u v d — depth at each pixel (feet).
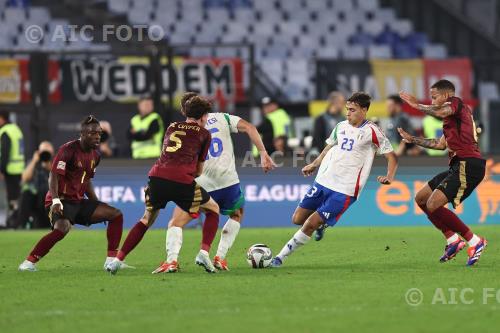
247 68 188.24
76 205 98.07
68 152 96.07
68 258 112.57
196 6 250.16
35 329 66.39
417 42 257.14
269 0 255.70
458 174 98.78
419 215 159.53
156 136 165.99
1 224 169.89
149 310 73.05
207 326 66.23
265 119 173.37
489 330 64.49
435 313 70.95
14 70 173.58
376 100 208.44
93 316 70.85
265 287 84.12
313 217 98.68
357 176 97.91
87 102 175.32
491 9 257.75
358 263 104.37
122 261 93.97
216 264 97.14
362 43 255.91
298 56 250.78
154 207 92.43
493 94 245.65
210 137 92.58
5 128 162.61
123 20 242.17
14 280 91.04
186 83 179.11
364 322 67.41
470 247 100.12
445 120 99.25
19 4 236.02
